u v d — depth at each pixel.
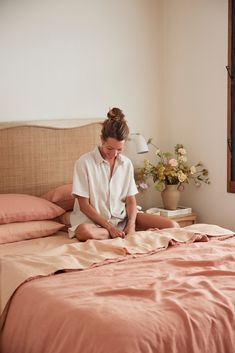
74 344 1.77
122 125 3.06
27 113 3.64
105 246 2.63
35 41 3.64
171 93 4.35
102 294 2.02
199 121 4.12
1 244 2.99
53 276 2.28
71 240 3.07
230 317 1.85
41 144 3.62
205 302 1.90
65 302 1.96
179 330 1.74
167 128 4.39
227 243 2.82
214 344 1.78
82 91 3.90
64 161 3.74
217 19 3.89
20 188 3.55
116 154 3.15
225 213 3.97
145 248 2.65
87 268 2.39
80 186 3.14
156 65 4.33
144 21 4.21
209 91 4.02
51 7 3.69
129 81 4.16
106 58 4.01
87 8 3.87
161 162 4.15
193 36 4.10
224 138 3.93
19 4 3.54
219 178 4.00
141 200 4.30
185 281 2.13
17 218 3.09
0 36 3.49
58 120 3.72
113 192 3.25
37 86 3.68
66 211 3.45
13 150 3.51
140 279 2.19
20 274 2.24
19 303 2.14
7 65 3.54
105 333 1.70
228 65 3.81
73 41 3.82
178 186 4.07
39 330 1.96
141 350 1.64
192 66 4.14
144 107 4.28
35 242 3.03
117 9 4.04
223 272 2.28
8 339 2.15
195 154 4.19
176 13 4.22
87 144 3.84
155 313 1.80
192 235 2.86
